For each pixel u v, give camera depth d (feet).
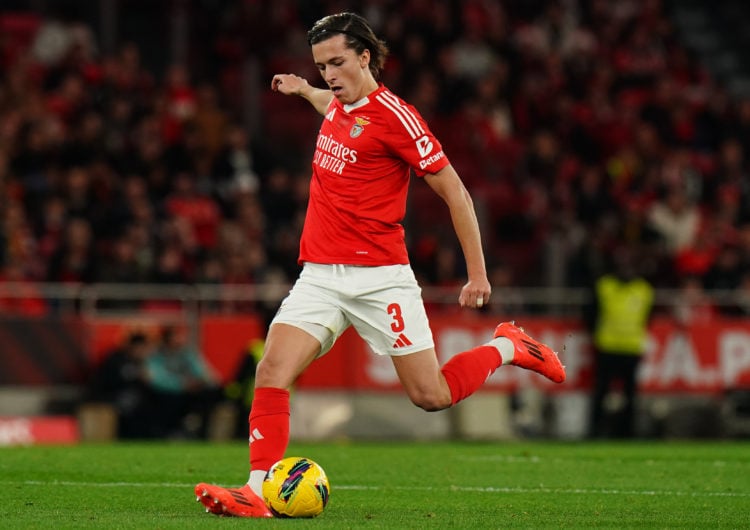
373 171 70.79
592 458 122.93
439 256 196.85
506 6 293.64
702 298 193.26
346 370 177.88
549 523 70.18
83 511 73.15
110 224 189.67
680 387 191.21
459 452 129.80
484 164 247.09
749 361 193.98
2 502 77.41
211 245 202.28
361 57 70.44
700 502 82.94
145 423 166.61
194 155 215.72
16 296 165.17
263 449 70.44
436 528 66.28
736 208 244.01
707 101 282.77
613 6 309.63
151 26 267.39
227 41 258.16
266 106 257.55
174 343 169.58
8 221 179.93
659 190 247.09
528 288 208.74
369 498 83.05
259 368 71.15
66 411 164.35
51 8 256.11
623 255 193.36
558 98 269.03
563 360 187.42
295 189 216.74
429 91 250.57
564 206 237.86
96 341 166.91
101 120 215.10
